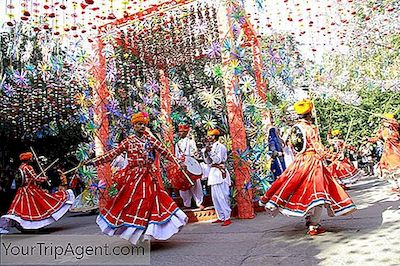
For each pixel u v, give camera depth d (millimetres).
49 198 6848
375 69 13492
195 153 7262
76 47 7844
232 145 6543
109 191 6945
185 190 6801
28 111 9625
